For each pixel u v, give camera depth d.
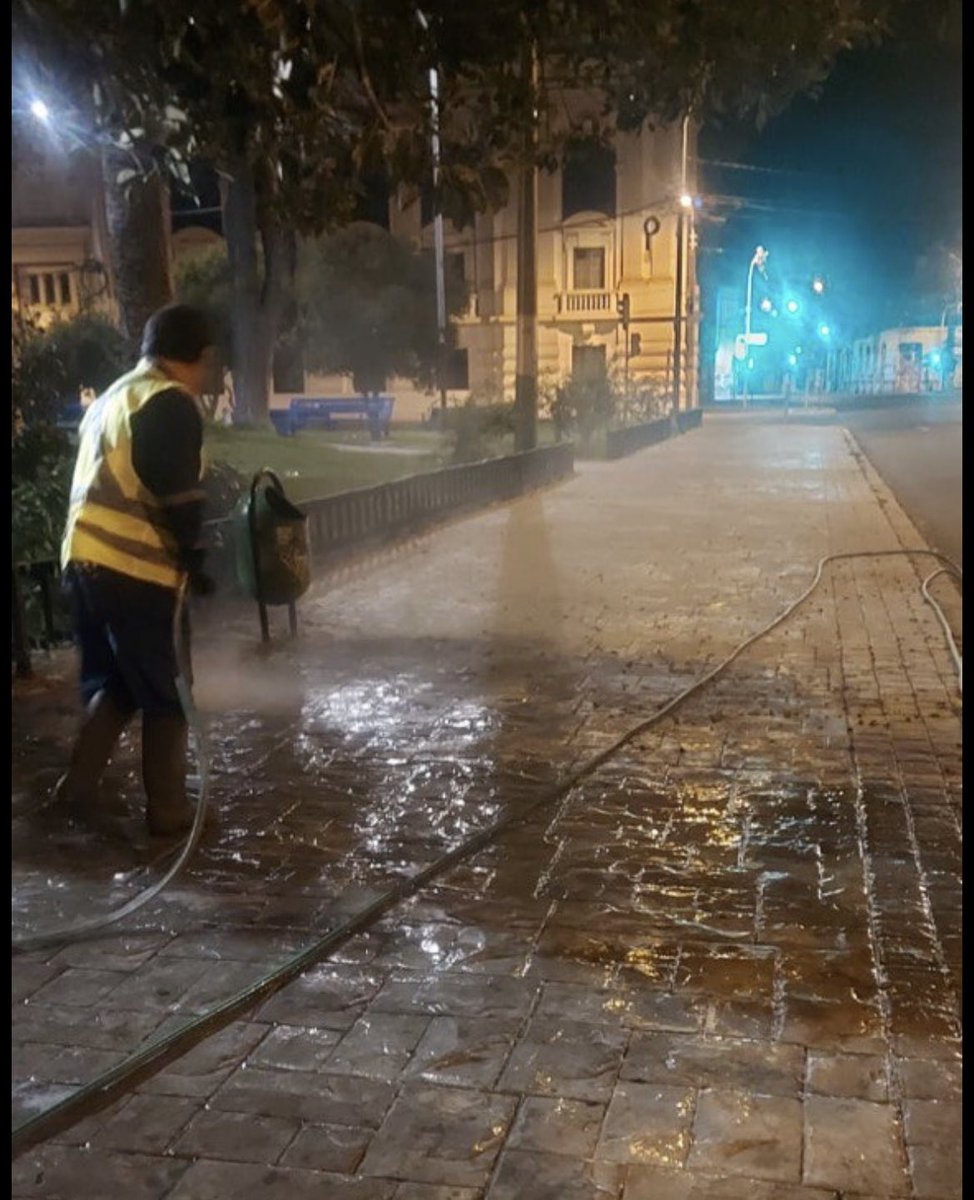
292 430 33.41
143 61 4.06
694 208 41.19
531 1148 2.72
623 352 43.72
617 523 13.84
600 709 6.30
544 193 43.34
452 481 14.08
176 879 4.23
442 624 8.45
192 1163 2.70
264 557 7.50
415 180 4.71
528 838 4.58
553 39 5.58
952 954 3.61
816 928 3.79
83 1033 3.24
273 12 3.74
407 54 4.35
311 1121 2.84
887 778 5.19
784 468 21.22
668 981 3.46
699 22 5.20
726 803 4.91
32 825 4.70
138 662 4.44
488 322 44.66
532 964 3.58
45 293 42.69
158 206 11.54
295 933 3.82
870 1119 2.79
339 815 4.82
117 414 4.39
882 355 69.00
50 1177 2.66
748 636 8.04
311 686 6.79
